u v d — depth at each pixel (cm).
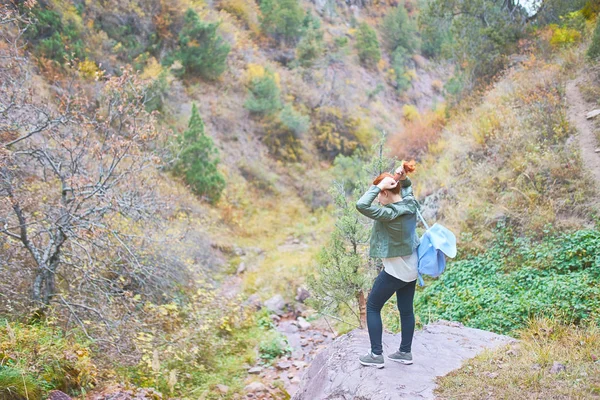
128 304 784
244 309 998
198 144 1548
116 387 593
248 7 2675
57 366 552
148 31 1989
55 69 1503
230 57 2267
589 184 937
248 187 1822
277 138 2100
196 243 1224
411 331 467
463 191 1115
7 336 560
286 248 1461
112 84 802
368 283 655
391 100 2847
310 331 958
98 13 1841
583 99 1215
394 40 3312
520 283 788
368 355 466
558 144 1077
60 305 705
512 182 1038
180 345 765
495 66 1636
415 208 441
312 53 2559
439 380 439
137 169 786
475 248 947
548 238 871
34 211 787
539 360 472
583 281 710
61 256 768
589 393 398
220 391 714
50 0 1638
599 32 1334
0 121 715
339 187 752
